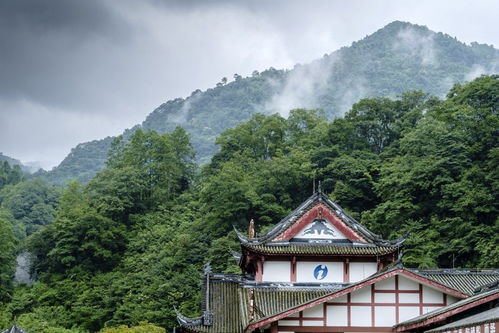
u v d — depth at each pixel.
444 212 106.12
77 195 153.50
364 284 53.16
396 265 53.56
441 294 54.09
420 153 115.00
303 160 136.62
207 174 158.00
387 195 115.75
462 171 107.75
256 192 129.75
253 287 60.44
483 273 63.91
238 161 146.00
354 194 123.06
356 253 60.78
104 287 127.00
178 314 59.25
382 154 130.50
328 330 53.44
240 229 124.25
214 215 125.69
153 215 148.88
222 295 62.59
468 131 114.81
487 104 119.19
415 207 106.56
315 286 60.69
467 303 44.47
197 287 112.19
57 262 140.00
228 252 110.38
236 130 162.25
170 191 162.75
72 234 138.75
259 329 54.16
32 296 128.00
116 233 142.75
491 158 109.25
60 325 119.19
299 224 61.69
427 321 46.38
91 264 138.12
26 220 188.75
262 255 60.62
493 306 44.44
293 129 164.75
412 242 98.44
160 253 125.44
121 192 149.88
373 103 143.12
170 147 167.38
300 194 134.00
